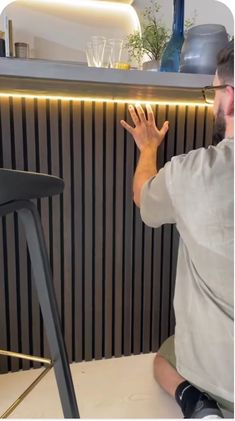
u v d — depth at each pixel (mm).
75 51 1988
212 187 1053
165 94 1497
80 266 1682
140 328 1815
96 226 1672
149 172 1463
